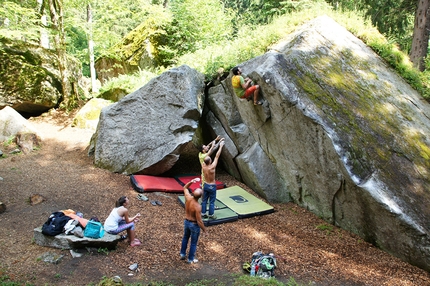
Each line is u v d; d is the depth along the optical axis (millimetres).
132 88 13992
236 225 7750
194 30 16031
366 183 6762
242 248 6719
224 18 16516
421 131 8062
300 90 7992
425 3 11781
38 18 15070
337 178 7348
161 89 9836
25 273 5301
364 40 10641
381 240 6910
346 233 7605
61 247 6004
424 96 9648
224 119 10219
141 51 16562
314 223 8055
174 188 9352
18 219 7062
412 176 7055
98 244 6047
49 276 5289
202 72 11195
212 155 11258
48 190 8445
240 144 9914
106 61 18875
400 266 6398
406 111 8516
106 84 15500
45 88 14211
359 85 8727
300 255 6578
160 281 5391
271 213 8531
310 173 8164
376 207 6613
